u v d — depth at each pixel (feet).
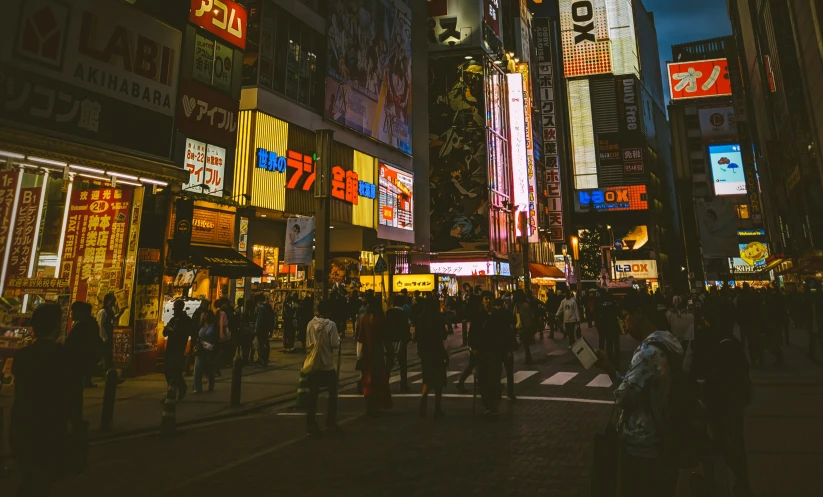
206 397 34.53
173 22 49.19
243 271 54.85
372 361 28.53
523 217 128.26
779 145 122.93
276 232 89.56
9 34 36.63
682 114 369.09
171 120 48.73
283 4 86.99
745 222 309.01
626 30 378.12
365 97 109.81
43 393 13.07
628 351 58.13
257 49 80.74
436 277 101.19
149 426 26.50
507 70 201.98
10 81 36.52
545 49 282.97
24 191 45.39
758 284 260.42
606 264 305.94
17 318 37.42
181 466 20.10
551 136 268.21
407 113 128.16
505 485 17.07
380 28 118.11
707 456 9.89
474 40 175.42
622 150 359.25
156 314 46.52
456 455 20.65
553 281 213.25
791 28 103.04
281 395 35.14
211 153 64.03
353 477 18.24
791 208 118.52
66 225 46.75
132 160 43.68
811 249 100.32
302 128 89.30
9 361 36.58
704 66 369.09
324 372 24.76
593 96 370.32
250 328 50.55
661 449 9.54
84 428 13.85
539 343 69.56
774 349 43.06
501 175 183.01
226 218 58.95
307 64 92.63
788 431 22.77
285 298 72.74
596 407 29.43
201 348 36.78
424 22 153.89
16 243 44.73
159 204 48.24
